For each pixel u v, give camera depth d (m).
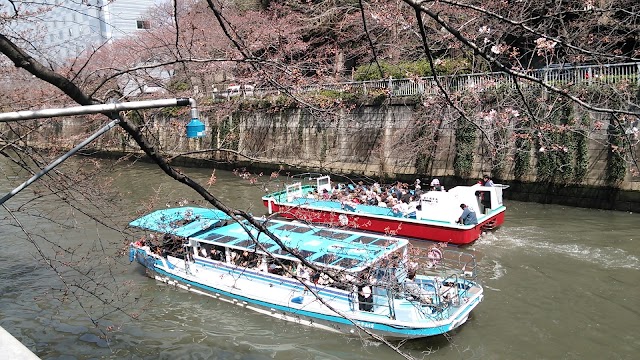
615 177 18.81
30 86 12.16
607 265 14.77
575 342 11.20
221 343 11.98
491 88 19.14
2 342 2.74
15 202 22.69
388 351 11.32
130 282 15.16
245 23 24.08
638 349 10.82
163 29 22.70
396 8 14.09
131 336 12.35
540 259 15.45
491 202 18.17
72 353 11.66
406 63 23.44
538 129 5.46
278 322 12.84
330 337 12.01
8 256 17.02
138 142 4.37
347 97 25.72
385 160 25.44
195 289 14.46
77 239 18.12
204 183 27.53
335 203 19.59
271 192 23.84
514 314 12.46
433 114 21.25
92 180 10.61
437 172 23.61
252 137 30.11
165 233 14.72
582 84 17.34
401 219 17.83
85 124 13.34
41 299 14.09
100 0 18.27
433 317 11.12
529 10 9.53
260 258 13.22
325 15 23.86
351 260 11.99
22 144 8.55
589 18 12.71
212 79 20.11
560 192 20.33
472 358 10.82
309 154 28.25
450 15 12.28
